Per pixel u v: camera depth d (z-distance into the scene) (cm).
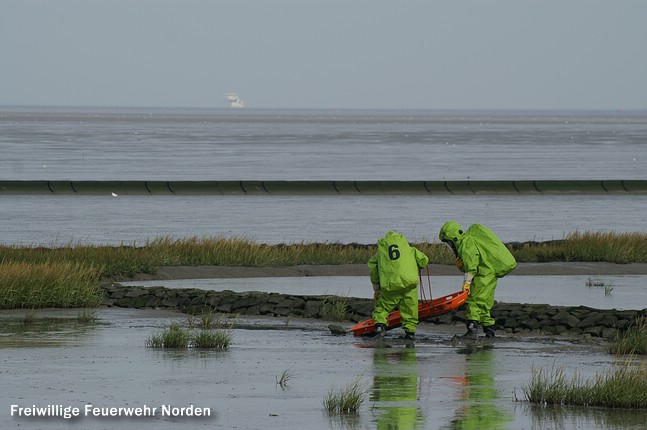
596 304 7075
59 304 6669
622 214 16388
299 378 4362
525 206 17662
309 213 15962
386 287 5456
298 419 3591
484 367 4678
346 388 4128
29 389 4047
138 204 17162
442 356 4997
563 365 4747
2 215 14900
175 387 4128
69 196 18512
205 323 5828
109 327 5816
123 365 4606
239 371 4503
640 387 3903
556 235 13212
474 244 5619
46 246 11069
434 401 3919
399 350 5175
